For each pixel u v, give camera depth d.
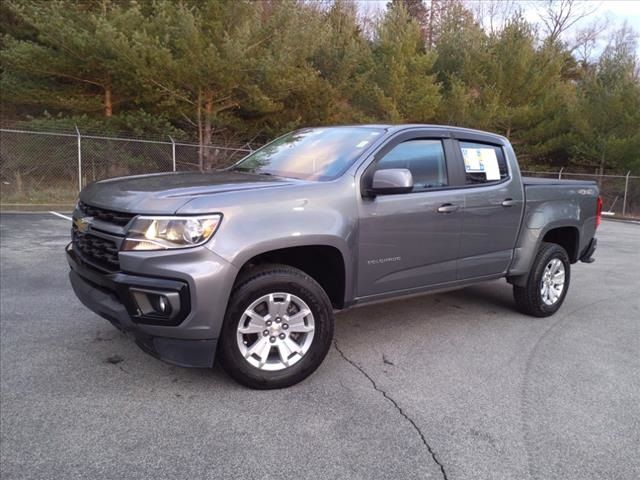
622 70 22.73
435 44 25.77
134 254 3.06
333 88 19.08
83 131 15.81
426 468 2.70
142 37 14.38
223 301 3.15
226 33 15.17
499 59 23.42
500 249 4.94
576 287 7.11
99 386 3.45
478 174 4.75
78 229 3.65
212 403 3.28
